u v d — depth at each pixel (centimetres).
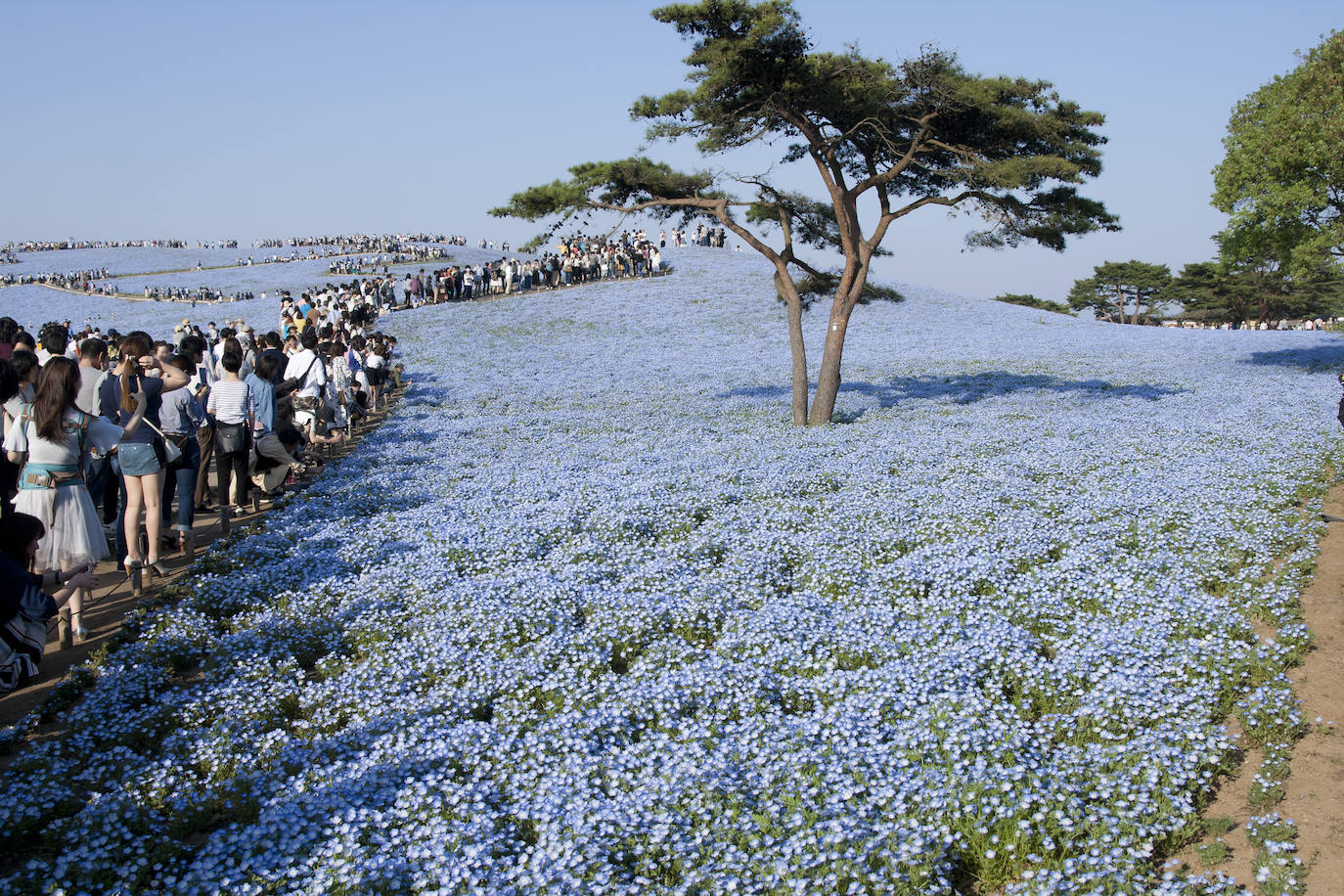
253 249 10056
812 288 2552
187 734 723
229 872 529
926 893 521
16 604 694
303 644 909
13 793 611
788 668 825
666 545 1209
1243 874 554
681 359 3788
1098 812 586
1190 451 1741
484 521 1325
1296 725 709
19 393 902
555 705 773
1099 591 986
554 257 5803
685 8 2022
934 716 699
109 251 10131
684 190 2384
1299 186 2552
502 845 559
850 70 2069
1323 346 3766
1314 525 1218
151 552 1114
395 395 2883
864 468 1673
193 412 1230
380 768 639
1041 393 2744
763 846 558
